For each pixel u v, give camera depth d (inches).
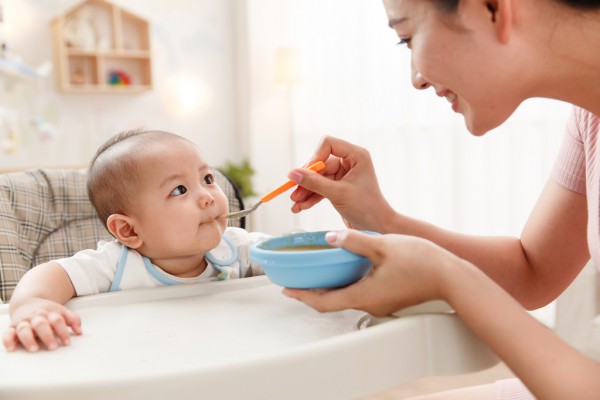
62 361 24.3
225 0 166.1
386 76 128.8
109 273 36.8
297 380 21.1
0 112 134.6
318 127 147.8
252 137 161.5
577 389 22.1
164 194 38.4
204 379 20.2
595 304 76.2
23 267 46.1
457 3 24.0
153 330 28.3
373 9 131.0
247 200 147.5
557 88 26.4
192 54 162.6
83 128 148.8
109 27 149.4
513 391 32.6
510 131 105.3
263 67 161.5
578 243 36.4
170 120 160.4
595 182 28.8
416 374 23.5
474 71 25.3
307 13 148.9
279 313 30.5
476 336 24.7
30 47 140.8
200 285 35.5
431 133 120.0
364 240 25.1
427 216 122.2
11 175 49.2
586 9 24.0
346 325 28.0
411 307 28.5
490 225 109.3
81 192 50.9
